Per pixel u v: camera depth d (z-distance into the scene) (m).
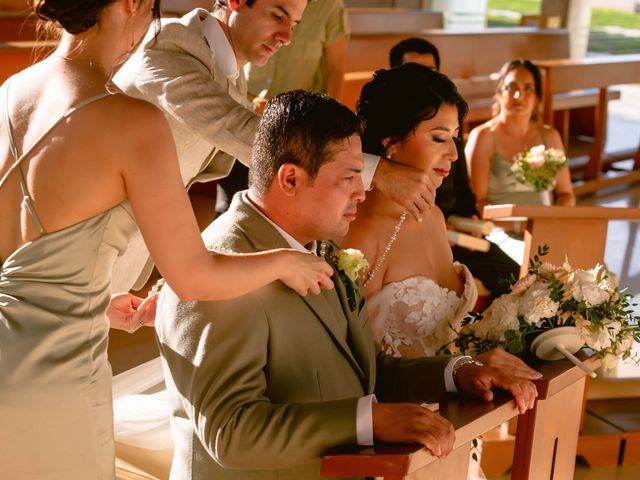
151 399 2.47
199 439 1.70
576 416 2.18
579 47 11.27
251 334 1.60
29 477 1.57
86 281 1.58
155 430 2.33
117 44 1.60
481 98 7.33
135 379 2.69
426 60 4.33
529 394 1.79
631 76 7.91
